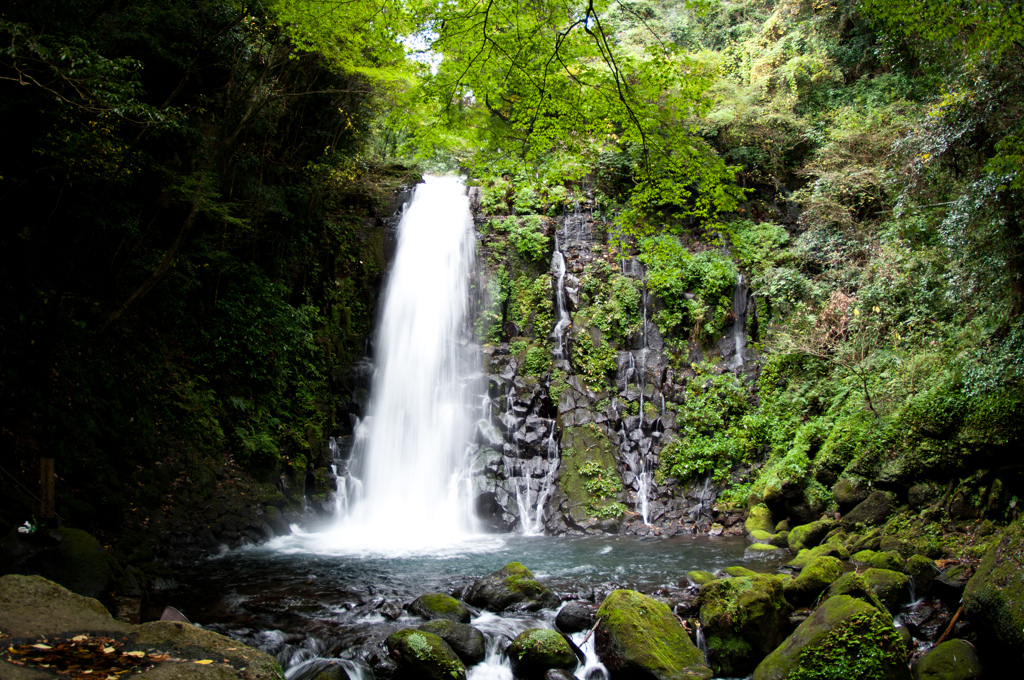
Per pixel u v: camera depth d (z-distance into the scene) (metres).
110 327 11.40
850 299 15.33
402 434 16.05
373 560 10.95
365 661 6.59
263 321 14.70
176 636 4.49
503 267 18.06
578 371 16.80
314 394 15.34
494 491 14.44
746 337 17.53
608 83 8.52
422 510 14.91
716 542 12.95
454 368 16.98
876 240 15.86
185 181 11.93
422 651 6.47
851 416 12.93
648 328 17.59
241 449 12.96
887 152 15.52
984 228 9.97
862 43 19.80
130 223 11.51
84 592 6.88
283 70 15.16
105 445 10.61
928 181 11.65
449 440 15.77
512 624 7.65
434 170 22.52
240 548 11.64
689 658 6.77
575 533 14.03
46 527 7.18
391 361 17.03
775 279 17.20
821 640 6.27
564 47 8.58
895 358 13.27
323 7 10.44
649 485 15.19
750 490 14.30
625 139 9.38
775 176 19.97
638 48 20.56
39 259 10.65
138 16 11.40
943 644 6.62
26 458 9.11
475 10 8.41
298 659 6.61
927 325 13.42
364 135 18.55
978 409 9.72
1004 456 9.20
